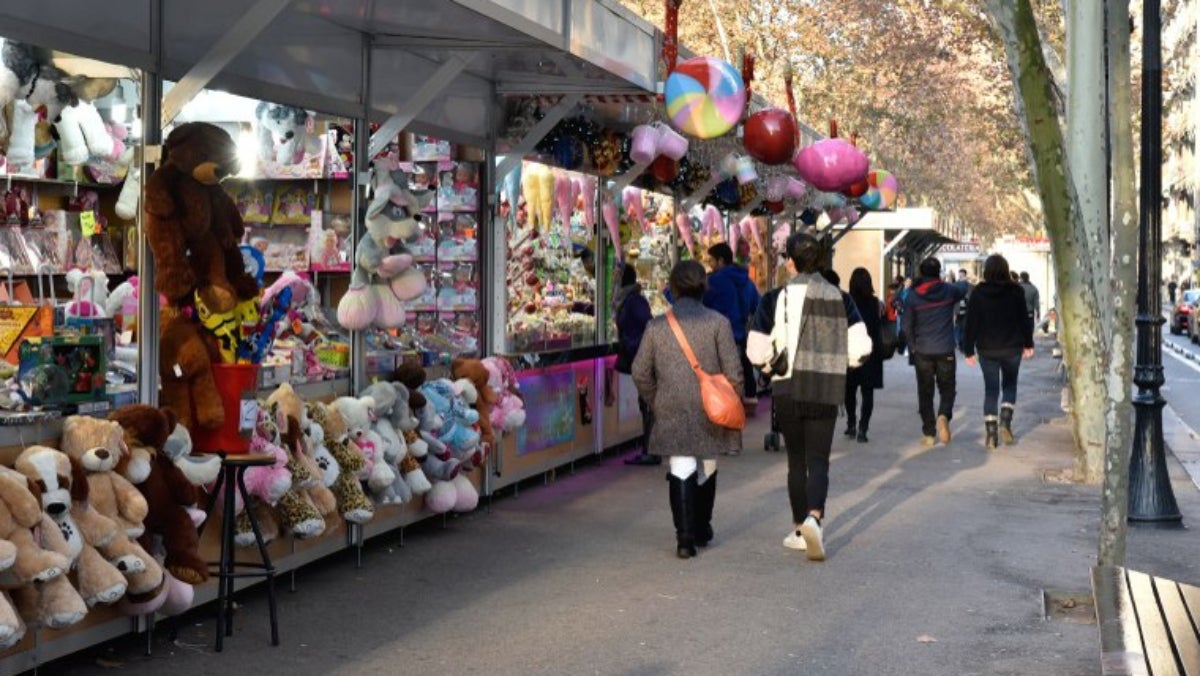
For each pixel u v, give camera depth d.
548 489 12.59
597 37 9.79
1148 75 11.29
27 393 6.27
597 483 12.97
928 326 16.30
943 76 36.50
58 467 5.92
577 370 13.67
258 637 7.25
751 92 12.69
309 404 8.34
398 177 9.55
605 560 9.36
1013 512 11.46
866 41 34.75
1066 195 12.78
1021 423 19.25
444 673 6.61
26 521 5.66
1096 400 13.19
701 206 18.70
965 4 26.44
